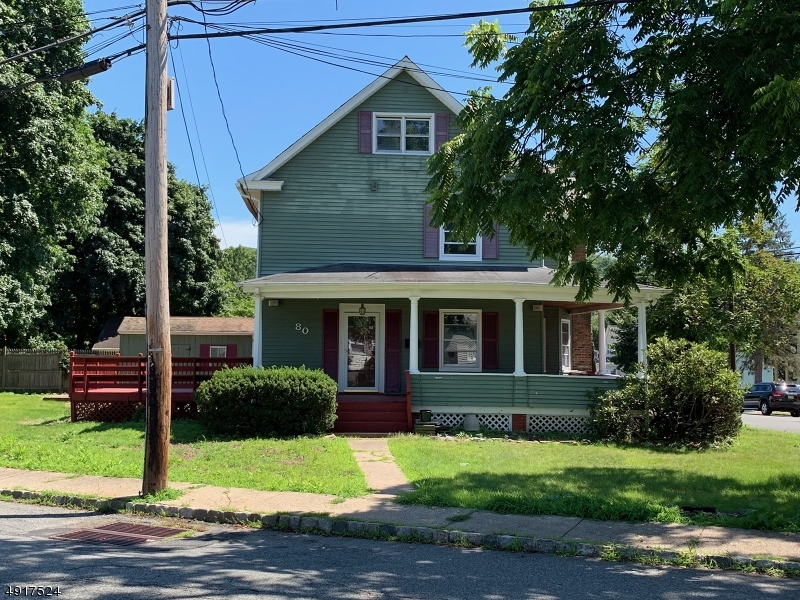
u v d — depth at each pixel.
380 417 16.80
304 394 15.25
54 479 10.66
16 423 17.62
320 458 12.30
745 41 8.51
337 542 7.68
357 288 17.09
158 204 9.43
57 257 28.69
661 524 8.12
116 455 12.63
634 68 9.40
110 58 10.53
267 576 6.21
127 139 38.62
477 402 17.06
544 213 9.55
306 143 19.78
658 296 17.59
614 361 49.47
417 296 17.11
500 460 12.54
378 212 19.94
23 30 22.98
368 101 20.09
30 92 22.77
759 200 8.33
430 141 20.11
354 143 20.00
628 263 10.74
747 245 24.77
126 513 8.95
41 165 23.80
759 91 7.21
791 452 14.45
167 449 9.55
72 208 26.19
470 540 7.56
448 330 19.75
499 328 19.81
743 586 6.19
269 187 19.58
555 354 20.50
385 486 10.16
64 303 36.25
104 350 31.58
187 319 31.67
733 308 23.08
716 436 15.84
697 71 9.12
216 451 12.97
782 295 23.33
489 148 9.31
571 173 9.45
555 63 9.23
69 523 8.40
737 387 16.31
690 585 6.18
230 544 7.49
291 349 19.48
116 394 17.62
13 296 24.59
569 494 9.31
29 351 32.78
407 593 5.79
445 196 10.39
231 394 15.05
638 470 11.63
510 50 9.94
